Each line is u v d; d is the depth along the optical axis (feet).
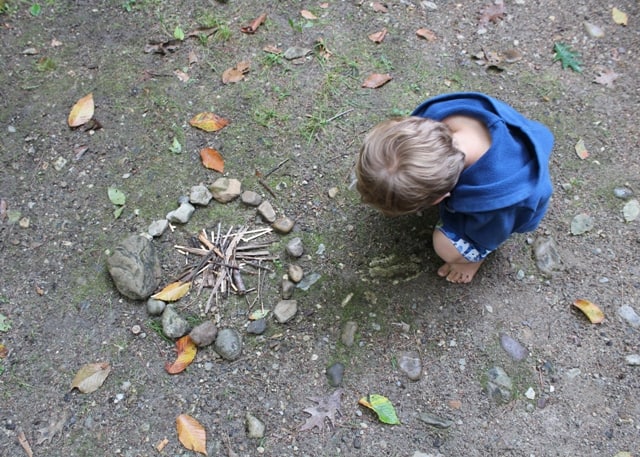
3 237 6.75
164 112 7.72
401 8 8.91
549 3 9.02
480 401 5.90
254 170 7.29
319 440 5.67
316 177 7.25
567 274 6.66
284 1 8.89
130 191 7.09
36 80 7.98
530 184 5.37
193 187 7.06
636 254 6.79
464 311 6.40
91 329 6.19
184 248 6.69
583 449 5.66
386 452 5.63
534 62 8.45
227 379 5.96
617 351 6.18
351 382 5.97
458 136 5.58
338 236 6.84
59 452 5.54
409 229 6.89
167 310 6.22
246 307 6.35
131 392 5.86
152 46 8.34
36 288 6.43
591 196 7.21
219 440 5.64
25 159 7.32
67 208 6.97
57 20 8.58
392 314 6.36
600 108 7.99
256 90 7.96
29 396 5.82
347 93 7.98
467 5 8.98
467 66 8.34
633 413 5.83
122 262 6.29
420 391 5.95
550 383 6.00
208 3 8.82
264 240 6.81
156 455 5.56
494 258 6.74
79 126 7.57
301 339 6.19
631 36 8.71
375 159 5.11
